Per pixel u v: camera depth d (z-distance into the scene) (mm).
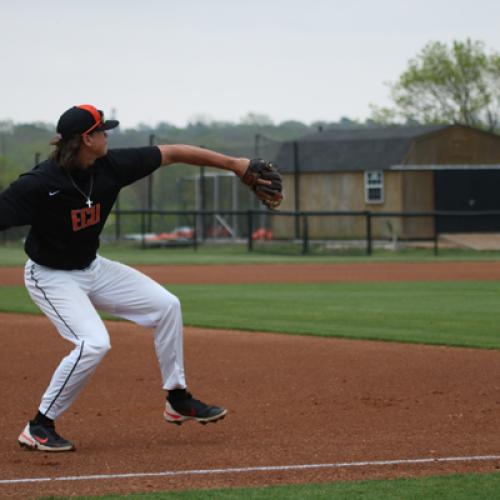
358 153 122625
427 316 44406
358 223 121125
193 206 171250
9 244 125000
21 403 25734
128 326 41375
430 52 168250
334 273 73562
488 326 40594
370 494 16031
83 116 18812
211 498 15797
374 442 20438
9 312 47281
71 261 19938
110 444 20688
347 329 39750
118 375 29797
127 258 92938
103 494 16156
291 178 125625
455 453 19266
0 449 20188
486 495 15969
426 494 16031
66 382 19875
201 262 86750
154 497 15859
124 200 165000
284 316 44688
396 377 28922
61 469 18203
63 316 19969
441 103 170875
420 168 120188
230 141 173500
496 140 125125
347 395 26281
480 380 28297
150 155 20141
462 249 108375
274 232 126500
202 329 40219
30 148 179000
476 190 122625
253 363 31719
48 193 18906
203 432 21891
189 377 29344
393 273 73312
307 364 31422
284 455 19266
